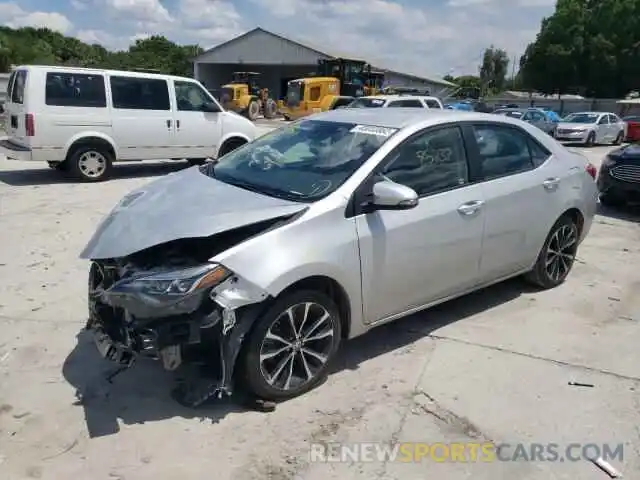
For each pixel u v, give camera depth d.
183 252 3.43
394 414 3.48
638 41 51.50
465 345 4.37
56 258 6.18
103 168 11.10
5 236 6.98
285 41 48.31
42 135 10.36
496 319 4.84
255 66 53.66
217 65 53.28
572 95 58.94
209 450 3.12
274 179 4.01
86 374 3.83
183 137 11.98
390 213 3.85
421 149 4.15
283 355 3.51
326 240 3.51
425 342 4.41
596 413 3.55
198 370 3.79
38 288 5.31
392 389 3.75
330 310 3.64
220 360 3.34
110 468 2.96
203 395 3.45
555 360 4.18
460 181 4.36
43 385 3.69
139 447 3.12
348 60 33.19
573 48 53.94
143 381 3.75
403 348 4.30
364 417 3.45
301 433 3.28
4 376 3.79
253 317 3.33
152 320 3.13
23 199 9.19
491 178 4.58
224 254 3.22
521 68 63.56
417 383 3.82
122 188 10.40
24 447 3.11
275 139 4.63
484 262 4.58
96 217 8.05
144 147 11.49
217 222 3.34
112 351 3.34
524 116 28.52
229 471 2.97
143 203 3.80
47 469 2.94
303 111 30.53
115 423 3.32
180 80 11.88
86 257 3.42
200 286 3.10
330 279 3.60
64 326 4.53
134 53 68.62
